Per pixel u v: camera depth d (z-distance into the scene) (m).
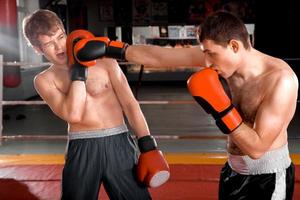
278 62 1.27
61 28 1.56
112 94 1.73
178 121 5.96
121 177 1.67
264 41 10.95
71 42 1.44
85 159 1.67
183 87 10.85
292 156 3.47
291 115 1.27
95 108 1.67
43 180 2.98
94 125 1.68
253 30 11.55
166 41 11.80
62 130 5.46
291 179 1.41
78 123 1.68
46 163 3.39
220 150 3.89
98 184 1.68
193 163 3.29
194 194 2.67
